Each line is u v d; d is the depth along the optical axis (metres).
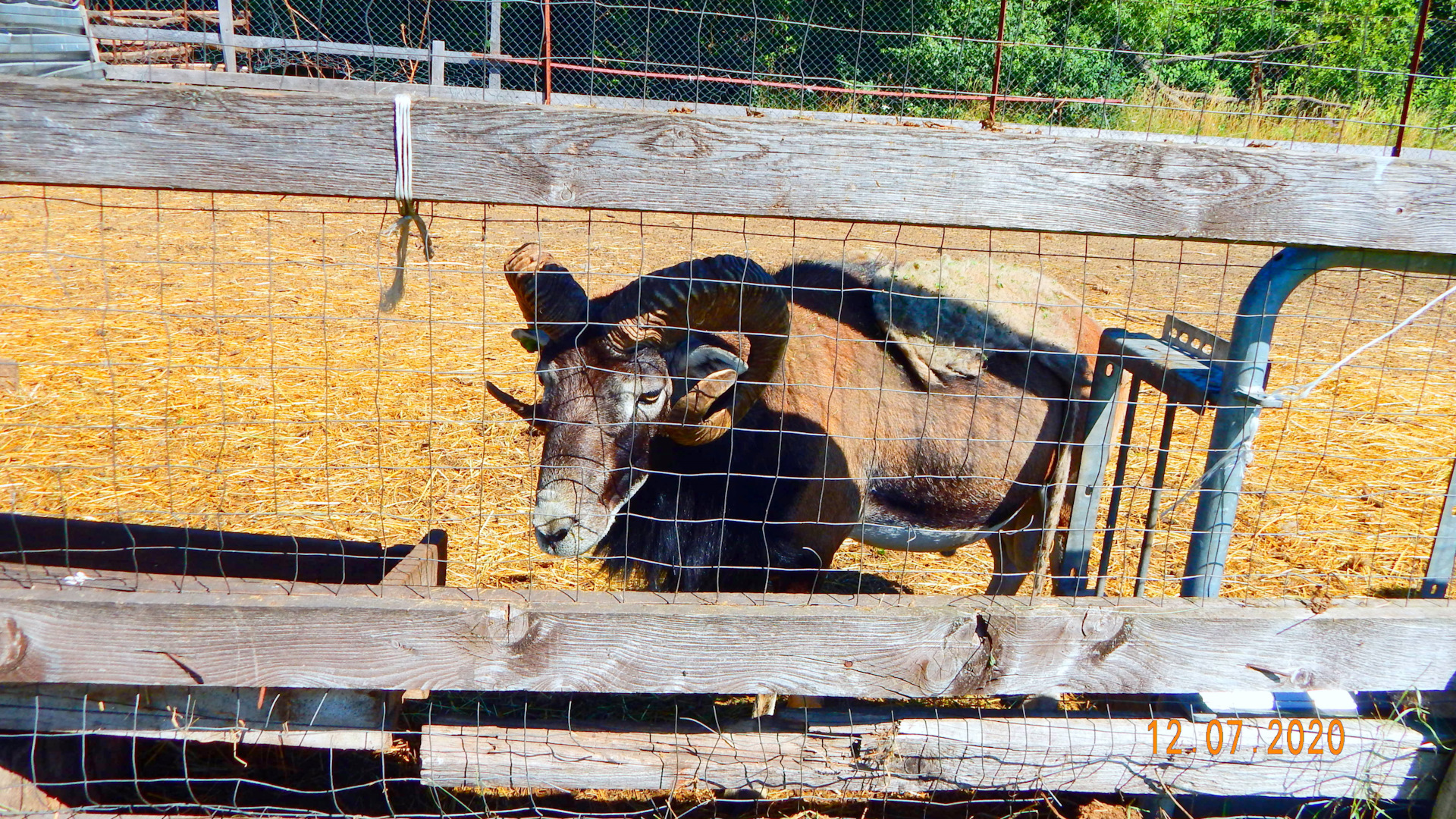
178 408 6.46
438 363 7.57
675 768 2.94
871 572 5.16
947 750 2.96
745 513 3.69
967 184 2.31
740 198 2.29
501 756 2.90
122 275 9.48
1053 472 4.40
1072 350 4.23
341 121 2.17
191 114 2.12
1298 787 3.05
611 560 3.92
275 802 3.37
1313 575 4.28
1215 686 2.74
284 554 3.67
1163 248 13.45
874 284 4.07
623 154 2.23
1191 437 6.82
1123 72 11.82
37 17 8.02
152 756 3.51
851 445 3.90
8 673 2.49
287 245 10.98
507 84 18.55
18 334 7.61
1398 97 9.88
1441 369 8.41
